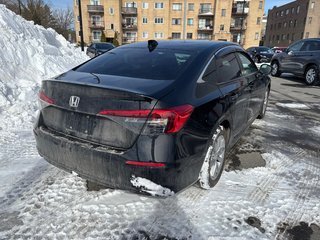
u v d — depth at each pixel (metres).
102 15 46.56
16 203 2.36
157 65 2.50
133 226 2.14
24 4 27.50
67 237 2.01
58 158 2.28
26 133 3.96
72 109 2.12
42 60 7.85
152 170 1.87
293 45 11.12
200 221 2.21
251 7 47.12
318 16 56.88
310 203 2.50
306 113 5.84
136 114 1.87
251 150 3.70
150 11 46.53
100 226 2.13
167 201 2.45
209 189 2.64
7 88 5.28
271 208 2.40
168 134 1.88
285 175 3.01
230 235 2.07
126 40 48.25
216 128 2.42
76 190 2.58
